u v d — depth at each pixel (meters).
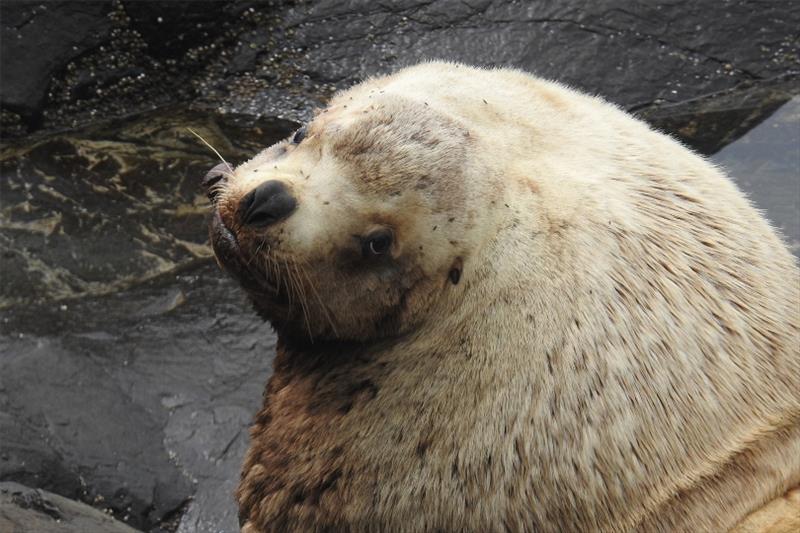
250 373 12.96
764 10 18.31
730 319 8.99
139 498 11.64
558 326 8.73
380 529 9.14
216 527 11.51
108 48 17.98
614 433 8.68
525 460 8.76
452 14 18.31
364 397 9.25
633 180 9.25
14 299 14.11
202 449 12.14
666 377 8.75
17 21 17.81
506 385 8.80
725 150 16.34
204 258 14.77
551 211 8.86
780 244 9.68
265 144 17.23
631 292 8.83
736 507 8.73
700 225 9.24
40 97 17.69
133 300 14.05
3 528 10.03
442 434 8.94
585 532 8.79
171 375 12.89
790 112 17.09
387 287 8.91
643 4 18.28
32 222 15.47
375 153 8.63
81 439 12.05
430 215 8.65
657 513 8.72
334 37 18.33
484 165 8.81
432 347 9.02
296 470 9.48
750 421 8.88
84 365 12.91
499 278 8.80
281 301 9.22
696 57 17.94
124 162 16.75
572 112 9.65
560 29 18.06
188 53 18.22
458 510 8.93
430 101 9.19
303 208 8.62
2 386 12.52
